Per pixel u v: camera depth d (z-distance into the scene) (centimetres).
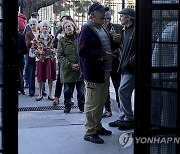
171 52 374
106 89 570
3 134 371
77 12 1741
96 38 540
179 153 387
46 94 962
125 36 615
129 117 632
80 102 775
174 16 371
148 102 374
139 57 368
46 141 580
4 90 367
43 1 1691
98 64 542
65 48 746
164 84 375
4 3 356
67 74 756
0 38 361
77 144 564
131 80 617
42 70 899
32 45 905
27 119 717
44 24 895
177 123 383
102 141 566
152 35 368
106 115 730
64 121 702
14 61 364
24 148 550
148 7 364
